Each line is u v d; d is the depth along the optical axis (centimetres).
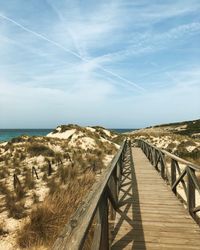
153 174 1080
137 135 3831
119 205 654
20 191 891
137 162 1439
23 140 2377
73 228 199
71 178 1048
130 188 839
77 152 1897
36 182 1088
